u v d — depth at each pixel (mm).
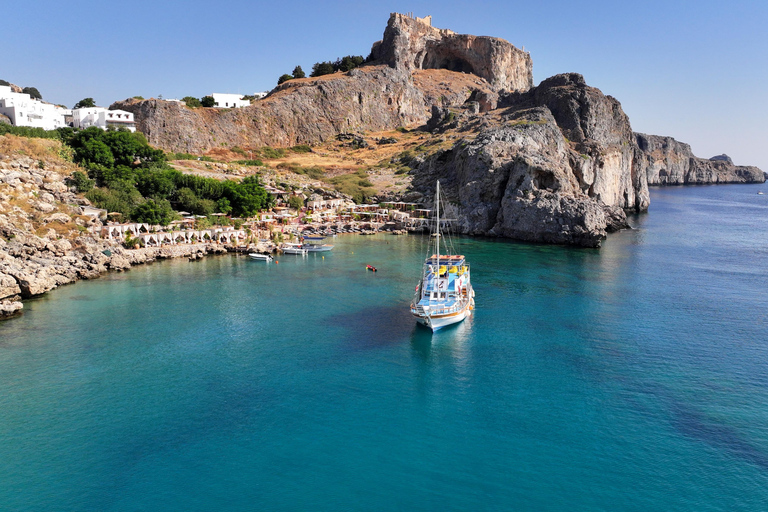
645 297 87750
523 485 40188
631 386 55531
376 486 40062
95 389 54281
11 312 75812
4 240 89625
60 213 104750
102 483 40031
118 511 37156
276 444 45312
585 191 188125
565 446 45031
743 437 46031
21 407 50500
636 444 45188
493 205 156125
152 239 116812
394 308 81562
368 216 170000
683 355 63500
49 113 174750
